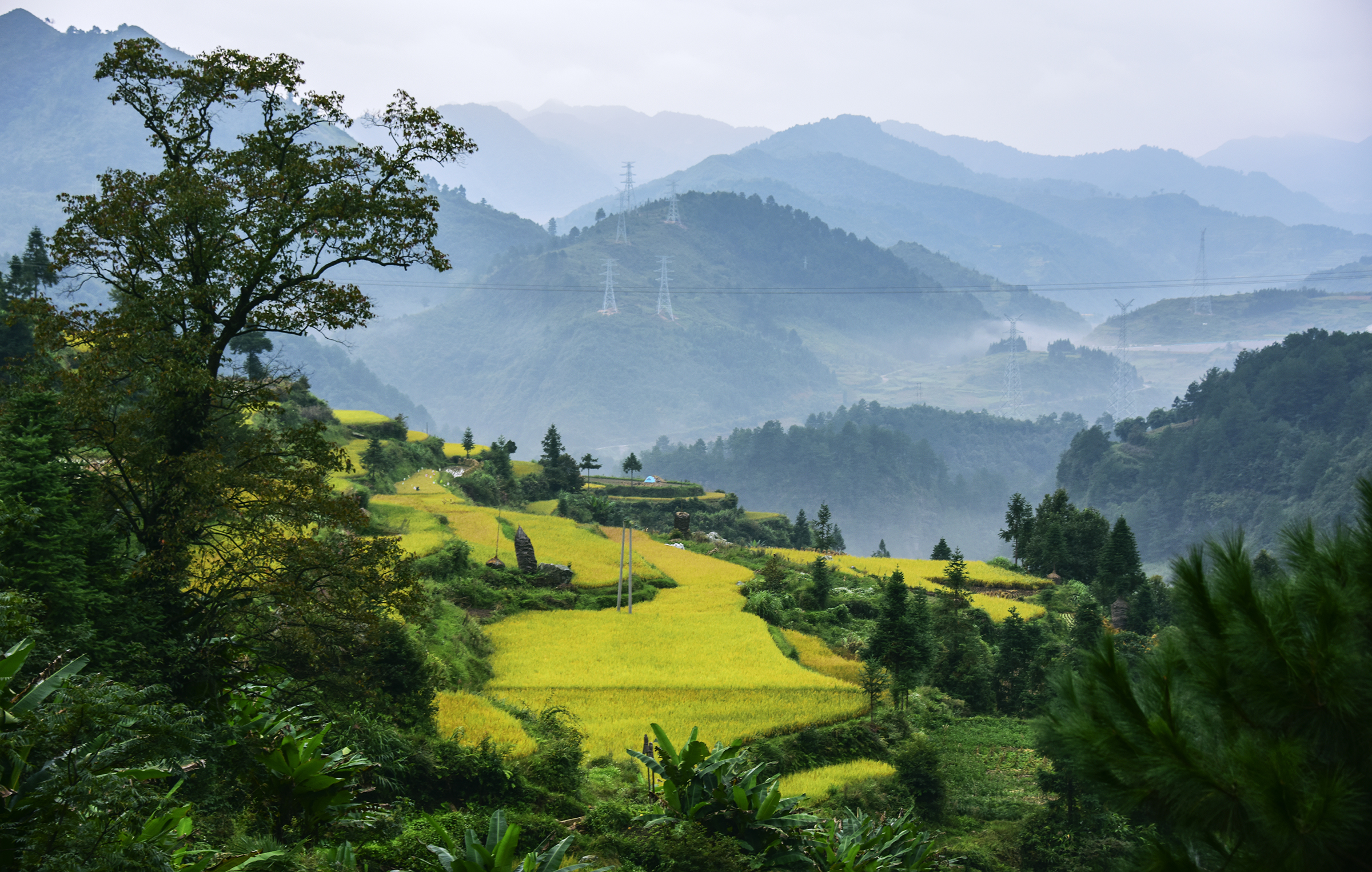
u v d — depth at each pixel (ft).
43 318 82.23
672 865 70.95
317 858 50.34
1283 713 24.91
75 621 66.54
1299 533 27.68
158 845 36.88
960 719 188.75
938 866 80.69
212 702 69.51
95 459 90.27
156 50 84.33
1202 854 25.81
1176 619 28.14
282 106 88.74
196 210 79.30
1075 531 357.61
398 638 107.14
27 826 32.32
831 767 138.00
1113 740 25.95
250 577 84.23
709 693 158.10
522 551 239.09
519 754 103.65
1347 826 22.41
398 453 413.59
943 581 320.91
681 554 315.78
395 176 88.63
